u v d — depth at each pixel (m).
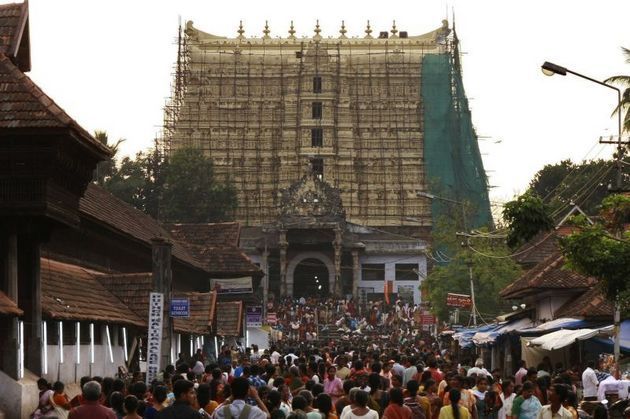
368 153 172.75
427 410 29.14
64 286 43.94
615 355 39.84
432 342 97.19
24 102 33.56
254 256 160.12
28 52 37.97
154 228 70.44
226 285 80.12
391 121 172.75
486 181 168.88
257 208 170.62
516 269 90.31
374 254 159.25
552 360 51.03
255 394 23.78
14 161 33.62
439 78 172.62
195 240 85.38
